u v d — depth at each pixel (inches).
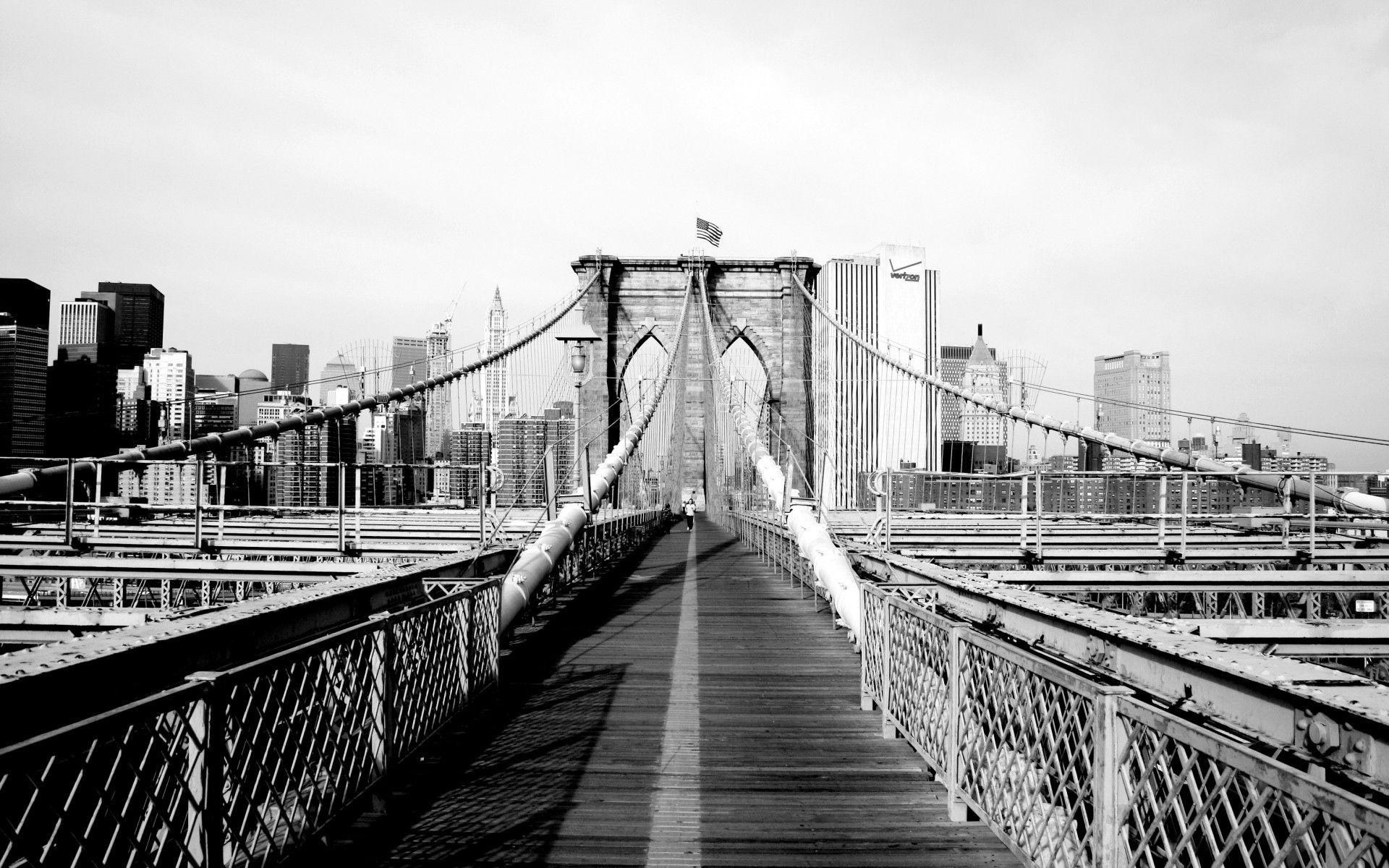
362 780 181.6
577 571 602.2
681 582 655.1
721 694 303.1
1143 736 121.5
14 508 508.4
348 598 230.4
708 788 207.6
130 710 107.0
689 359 1856.5
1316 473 446.3
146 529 522.3
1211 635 250.1
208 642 166.1
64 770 118.3
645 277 1861.5
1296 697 107.3
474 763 224.4
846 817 189.9
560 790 205.5
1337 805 83.1
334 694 167.6
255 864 139.5
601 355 1785.2
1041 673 144.9
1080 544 494.6
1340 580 374.9
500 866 164.7
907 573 291.3
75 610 299.9
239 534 530.9
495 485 492.1
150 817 114.0
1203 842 133.6
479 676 279.9
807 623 463.5
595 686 315.0
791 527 543.2
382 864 164.4
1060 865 136.9
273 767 144.2
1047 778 144.5
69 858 108.3
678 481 1893.5
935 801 199.6
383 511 666.2
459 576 330.0
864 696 280.7
